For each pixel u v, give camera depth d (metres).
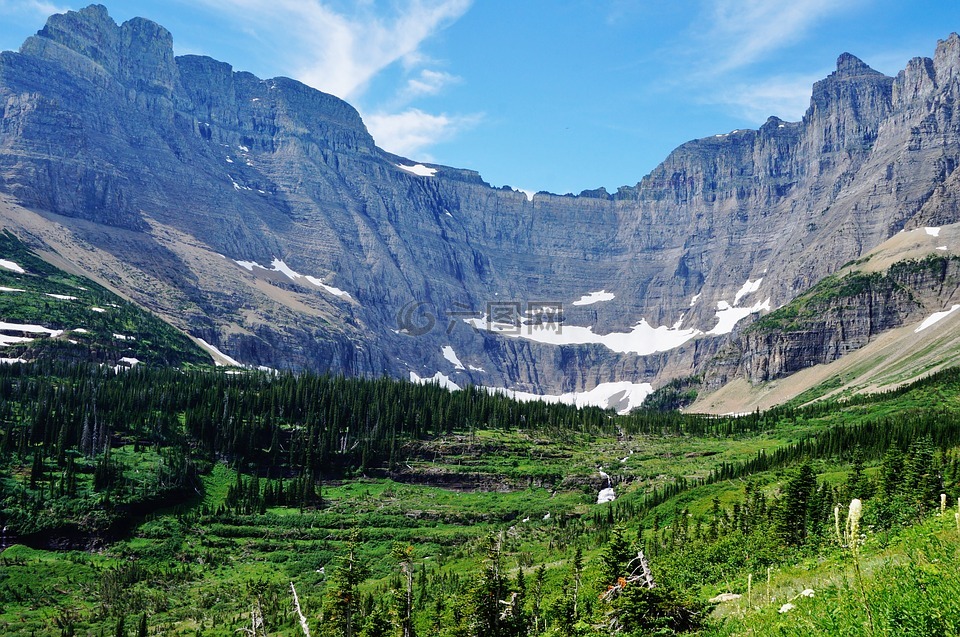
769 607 36.34
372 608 124.81
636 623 49.12
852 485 117.69
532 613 92.56
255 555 196.75
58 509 192.88
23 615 151.88
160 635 141.25
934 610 23.12
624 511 198.00
